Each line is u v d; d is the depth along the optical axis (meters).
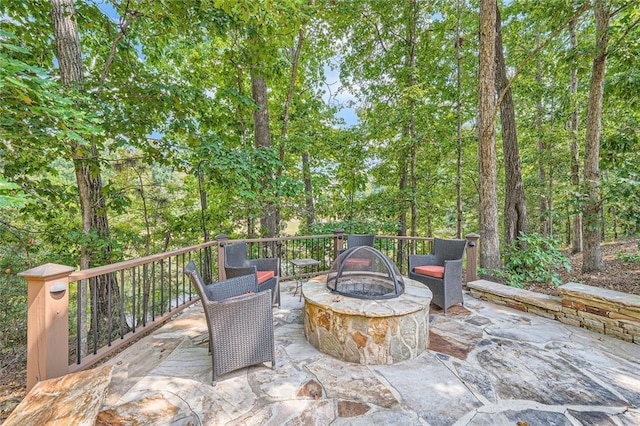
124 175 7.03
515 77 5.25
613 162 5.86
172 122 5.27
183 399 2.18
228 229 7.82
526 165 10.32
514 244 5.90
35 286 2.15
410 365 2.68
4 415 2.96
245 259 4.42
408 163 9.35
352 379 2.46
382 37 9.11
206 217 7.48
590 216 5.88
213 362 2.36
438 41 8.83
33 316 2.16
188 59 7.82
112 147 4.59
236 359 2.45
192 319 3.81
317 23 8.18
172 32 5.22
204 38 6.88
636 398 2.19
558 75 8.47
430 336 3.27
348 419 1.97
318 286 3.55
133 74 5.38
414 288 3.42
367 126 9.18
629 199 4.83
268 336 2.59
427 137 8.17
